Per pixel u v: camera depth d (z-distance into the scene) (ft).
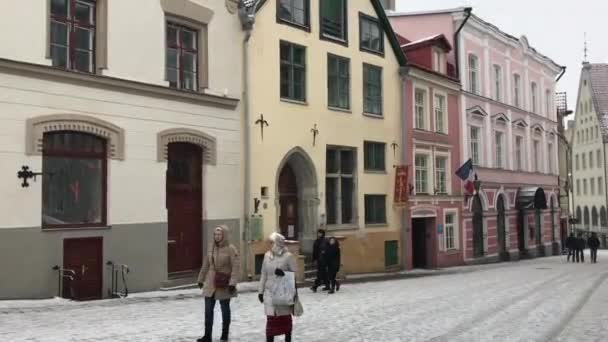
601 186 259.80
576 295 62.18
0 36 48.29
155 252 59.11
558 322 44.21
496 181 129.49
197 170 65.62
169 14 61.93
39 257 50.19
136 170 57.82
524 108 148.05
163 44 61.00
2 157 48.24
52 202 52.08
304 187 81.51
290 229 80.43
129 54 57.67
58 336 34.78
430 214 104.27
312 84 81.46
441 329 40.42
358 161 89.15
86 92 53.83
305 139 79.61
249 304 50.93
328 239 63.21
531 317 46.44
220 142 67.10
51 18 52.31
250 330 38.42
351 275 85.46
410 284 73.20
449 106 113.09
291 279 32.32
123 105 56.85
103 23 55.72
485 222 123.95
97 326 38.40
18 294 48.83
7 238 48.29
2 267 47.98
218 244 34.65
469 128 119.85
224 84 67.92
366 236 89.71
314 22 82.53
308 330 39.29
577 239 133.90
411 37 122.11
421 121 104.99
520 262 130.21
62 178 52.80
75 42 54.19
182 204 63.82
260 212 71.82
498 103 131.85
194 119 63.93
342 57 87.20
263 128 72.90
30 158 49.80
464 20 116.16
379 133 93.76
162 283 59.62
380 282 76.48
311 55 81.56
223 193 67.31
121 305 48.62
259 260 71.10
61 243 51.78
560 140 176.04
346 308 49.78
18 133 49.16
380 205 94.27
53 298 50.24
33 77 50.11
